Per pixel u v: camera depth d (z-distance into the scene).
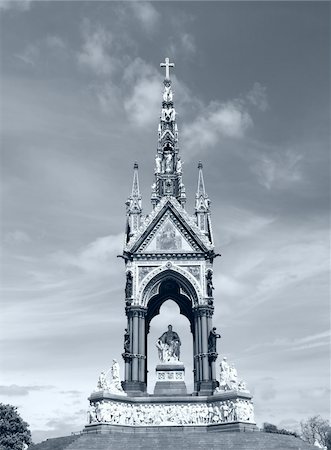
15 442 87.31
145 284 71.81
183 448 55.34
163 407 65.12
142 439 57.38
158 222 74.56
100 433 60.91
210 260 73.19
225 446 55.53
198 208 76.88
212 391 66.88
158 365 70.44
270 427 119.62
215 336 69.25
